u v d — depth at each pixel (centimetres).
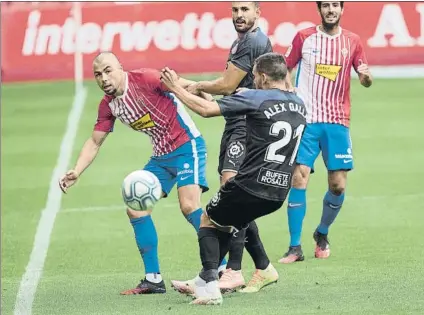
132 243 3434
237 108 2352
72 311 2503
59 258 3247
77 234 3609
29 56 7056
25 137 5562
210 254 2455
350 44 3130
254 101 2355
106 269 3053
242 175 2372
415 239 3306
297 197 3072
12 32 7069
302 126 2409
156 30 6788
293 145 2392
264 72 2406
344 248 3219
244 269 2969
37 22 7050
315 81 3127
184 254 3209
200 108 2348
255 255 2622
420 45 6625
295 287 2673
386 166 4584
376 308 2400
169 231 3578
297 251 3061
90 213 3944
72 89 6819
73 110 6200
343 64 3116
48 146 5338
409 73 6656
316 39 3133
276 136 2359
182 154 2639
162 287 2658
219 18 6744
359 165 4622
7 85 7081
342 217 3703
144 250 2650
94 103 6359
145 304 2522
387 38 6650
